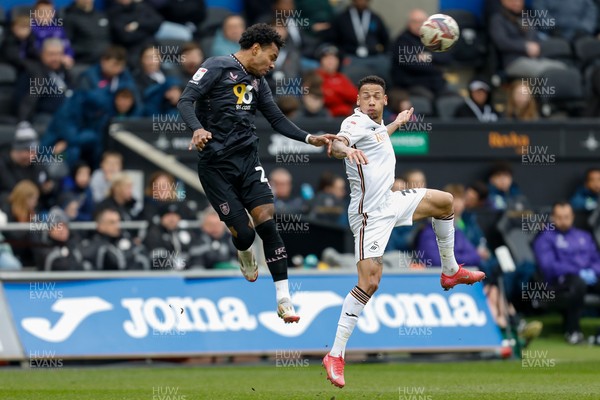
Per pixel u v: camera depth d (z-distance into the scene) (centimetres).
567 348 4766
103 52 5488
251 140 2838
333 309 4209
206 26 5831
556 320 5497
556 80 5847
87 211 4753
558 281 4997
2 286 3959
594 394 2958
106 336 3988
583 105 5928
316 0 5922
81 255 4275
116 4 5562
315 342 4147
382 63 5838
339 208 4841
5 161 4788
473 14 6222
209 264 4503
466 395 2947
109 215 4341
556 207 5066
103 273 4059
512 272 4944
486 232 5003
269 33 2809
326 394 3009
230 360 4156
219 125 2802
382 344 4206
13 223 4406
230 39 5319
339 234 4731
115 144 4878
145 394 3028
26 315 3944
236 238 2836
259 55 2811
